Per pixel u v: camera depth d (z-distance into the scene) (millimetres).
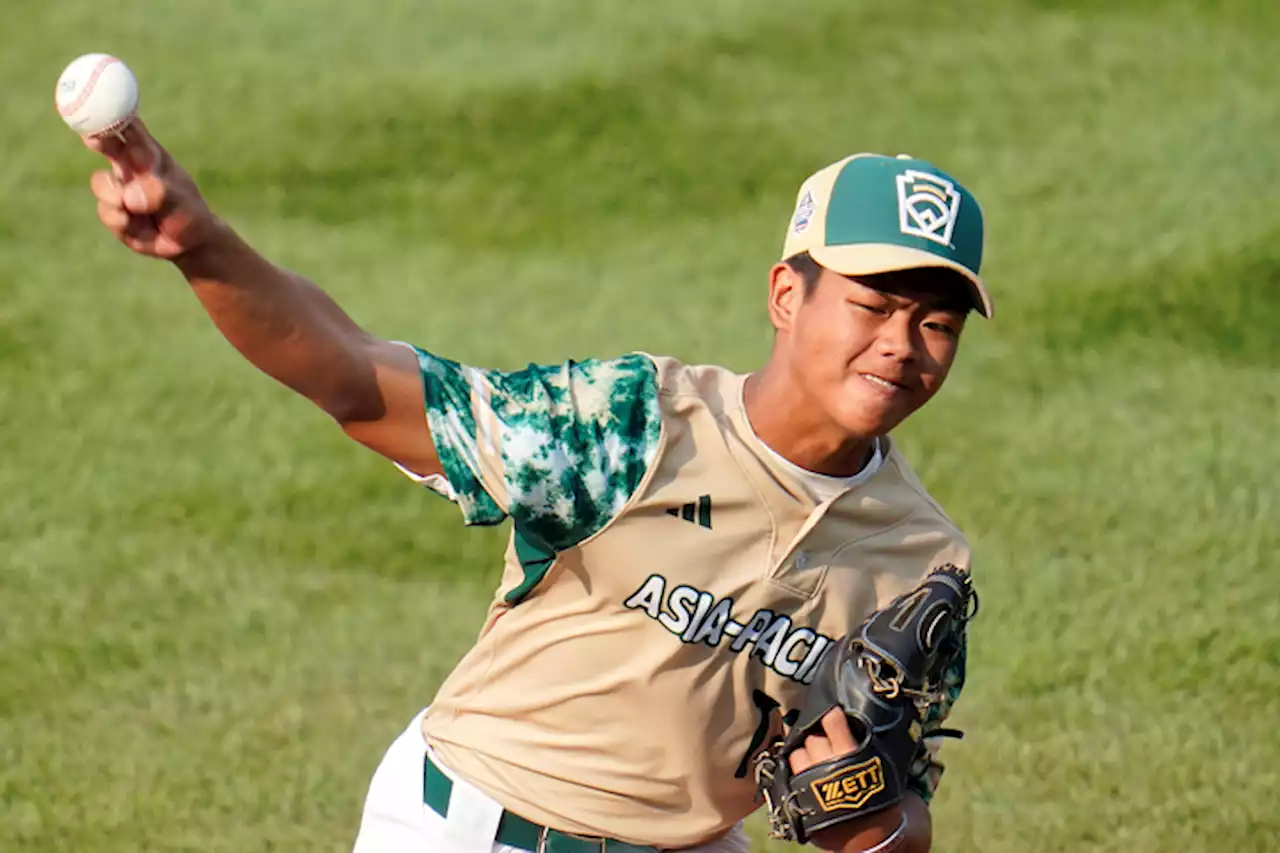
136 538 25875
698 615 10656
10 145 42344
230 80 45656
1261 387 30406
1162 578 24125
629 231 38625
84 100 8602
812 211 10297
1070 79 44156
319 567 25125
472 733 11531
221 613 23719
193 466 28031
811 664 11055
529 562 10852
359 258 37594
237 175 41250
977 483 27000
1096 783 19469
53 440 28938
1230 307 33281
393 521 26359
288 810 18969
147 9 50094
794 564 10688
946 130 42156
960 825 18594
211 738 20516
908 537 11094
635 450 10406
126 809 18875
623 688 10875
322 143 42469
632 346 33094
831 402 10188
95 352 32125
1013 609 23406
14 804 18938
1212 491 26594
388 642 22953
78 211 39031
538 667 11148
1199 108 42188
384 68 46000
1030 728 20672
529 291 35875
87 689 21688
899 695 10969
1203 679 21703
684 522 10508
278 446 28625
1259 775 19547
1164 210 37344
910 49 46094
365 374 10062
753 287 35750
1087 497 26547
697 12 48312
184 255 9234
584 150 41875
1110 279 34375
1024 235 36719
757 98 43969
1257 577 24062
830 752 10969
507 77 45062
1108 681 21719
